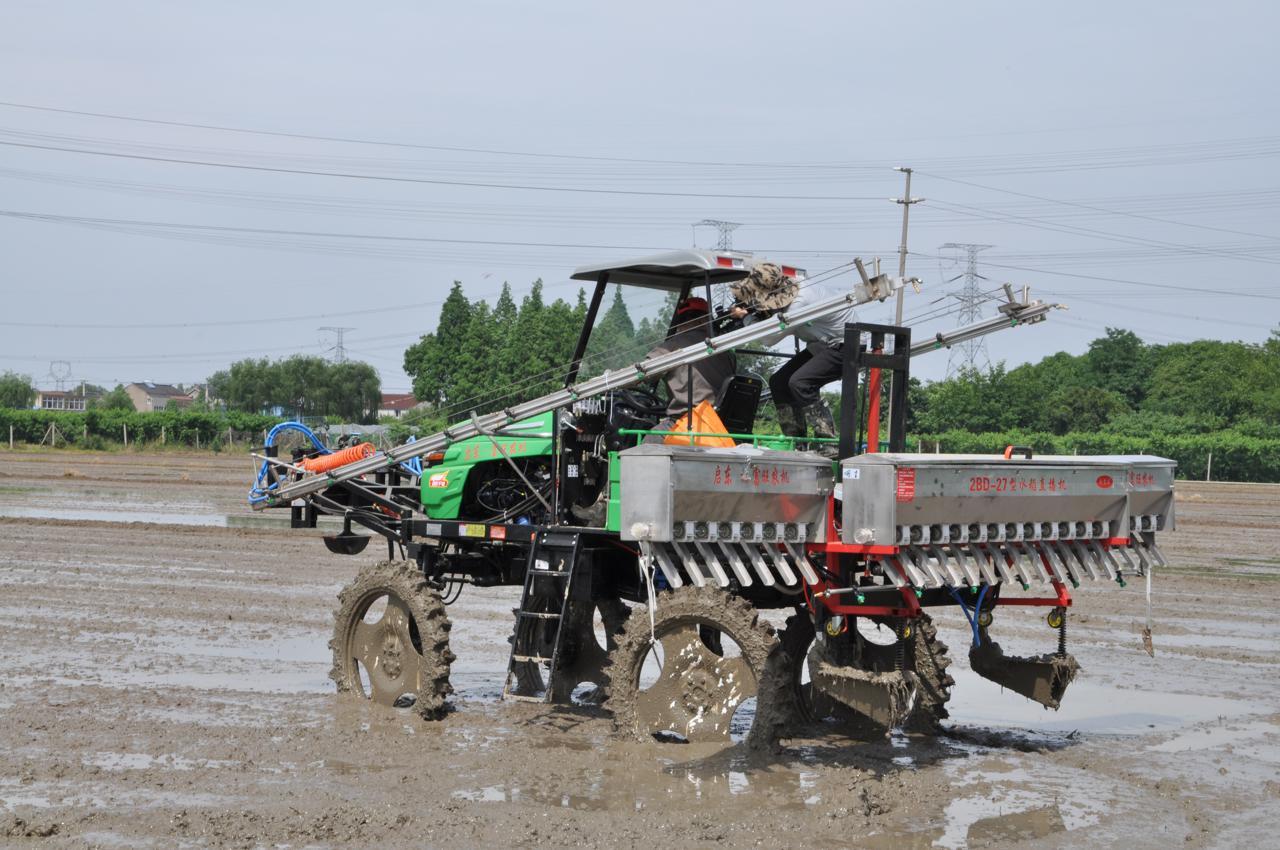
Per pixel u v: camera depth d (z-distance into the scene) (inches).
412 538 394.3
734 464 292.8
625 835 251.6
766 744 308.2
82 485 1381.6
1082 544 328.5
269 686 393.4
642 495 289.9
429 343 2182.6
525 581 358.6
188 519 976.9
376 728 341.1
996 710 382.0
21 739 319.3
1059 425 2524.6
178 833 249.1
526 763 305.4
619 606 404.5
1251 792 292.7
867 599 313.4
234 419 2581.2
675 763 305.3
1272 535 1032.2
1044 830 261.4
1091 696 402.0
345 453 407.5
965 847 249.4
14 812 260.4
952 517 295.4
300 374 3993.6
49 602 545.3
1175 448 2137.1
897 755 325.1
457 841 247.0
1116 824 266.2
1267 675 436.8
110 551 741.3
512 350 1466.5
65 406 5684.1
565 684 394.9
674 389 341.1
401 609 367.6
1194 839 256.7
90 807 265.3
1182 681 425.4
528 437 365.4
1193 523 1139.3
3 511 1027.9
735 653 455.5
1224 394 2795.3
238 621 510.6
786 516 302.0
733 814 266.2
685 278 362.0
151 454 2354.8
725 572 319.0
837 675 300.8
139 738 323.3
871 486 289.0
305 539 826.2
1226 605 607.8
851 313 333.7
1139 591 655.1
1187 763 318.7
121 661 425.7
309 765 301.4
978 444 2174.0
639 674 327.3
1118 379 3326.8
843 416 313.0
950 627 525.3
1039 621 549.3
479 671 433.4
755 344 344.2
